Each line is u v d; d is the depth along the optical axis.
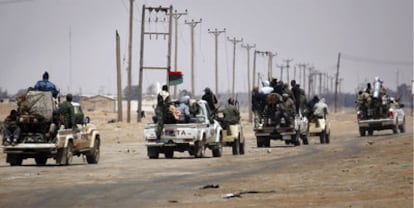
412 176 54.66
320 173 60.25
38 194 48.06
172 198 45.50
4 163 77.69
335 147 99.88
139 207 41.31
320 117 115.88
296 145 108.62
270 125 107.25
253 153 93.00
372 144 101.62
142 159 83.69
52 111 71.94
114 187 52.44
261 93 107.06
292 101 107.19
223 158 83.50
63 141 72.81
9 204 43.00
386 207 39.47
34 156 72.31
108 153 96.31
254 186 51.97
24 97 71.94
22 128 72.19
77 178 59.75
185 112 84.12
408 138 112.06
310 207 40.22
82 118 77.12
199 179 58.34
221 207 40.94
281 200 43.69
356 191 47.50
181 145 82.81
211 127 85.94
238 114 91.38
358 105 137.75
